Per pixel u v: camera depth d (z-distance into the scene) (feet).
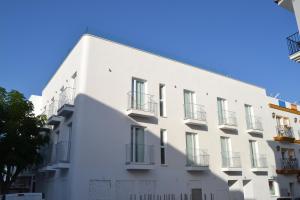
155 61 57.88
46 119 59.72
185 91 61.82
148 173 50.19
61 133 54.03
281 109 83.82
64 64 60.03
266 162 71.82
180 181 53.88
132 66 53.98
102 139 46.55
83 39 50.42
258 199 66.33
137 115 51.37
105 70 50.34
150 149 51.37
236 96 71.46
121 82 51.57
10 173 58.65
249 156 68.69
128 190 47.14
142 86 55.21
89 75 48.42
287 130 82.07
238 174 64.44
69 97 51.16
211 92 65.87
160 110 56.54
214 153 61.46
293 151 82.69
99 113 47.47
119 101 50.26
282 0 37.86
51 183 55.98
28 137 55.26
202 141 60.23
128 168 47.26
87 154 44.57
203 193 56.70
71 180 43.47
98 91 48.49
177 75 60.59
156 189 50.39
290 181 77.05
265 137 75.20
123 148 48.24
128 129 49.80
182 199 53.16
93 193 43.65
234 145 66.39
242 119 70.85
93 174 44.29
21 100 56.29
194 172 56.65
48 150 60.23
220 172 61.00
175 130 56.39
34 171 71.10
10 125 51.42
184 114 58.95
